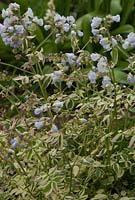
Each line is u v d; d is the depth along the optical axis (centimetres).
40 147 289
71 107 289
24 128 283
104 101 286
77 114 285
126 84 409
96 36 277
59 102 265
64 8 503
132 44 263
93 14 477
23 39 285
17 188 292
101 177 288
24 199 288
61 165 290
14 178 294
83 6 529
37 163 295
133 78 270
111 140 276
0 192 294
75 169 271
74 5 542
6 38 282
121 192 290
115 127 301
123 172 282
